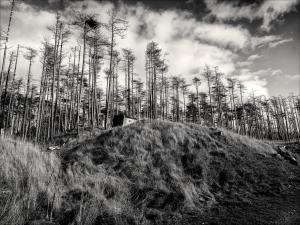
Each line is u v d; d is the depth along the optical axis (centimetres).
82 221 649
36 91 3925
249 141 1841
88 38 2538
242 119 5538
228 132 1898
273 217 794
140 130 1546
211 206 922
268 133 6222
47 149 1419
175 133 1566
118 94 4447
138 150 1299
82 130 2542
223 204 951
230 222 757
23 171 805
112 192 875
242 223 746
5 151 886
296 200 995
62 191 792
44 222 611
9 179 733
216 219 789
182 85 4856
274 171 1399
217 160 1373
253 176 1278
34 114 4422
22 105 4150
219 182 1177
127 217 719
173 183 1023
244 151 1627
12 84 3450
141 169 1115
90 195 794
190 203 905
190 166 1256
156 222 743
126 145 1348
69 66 3488
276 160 1628
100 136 1516
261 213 838
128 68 3859
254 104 5400
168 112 5412
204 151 1445
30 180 754
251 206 921
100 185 894
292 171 1484
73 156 1200
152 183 1001
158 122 1745
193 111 5412
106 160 1188
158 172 1111
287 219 772
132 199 870
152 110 3962
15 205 603
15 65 3353
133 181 1002
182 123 1920
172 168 1176
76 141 1616
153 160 1232
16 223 567
